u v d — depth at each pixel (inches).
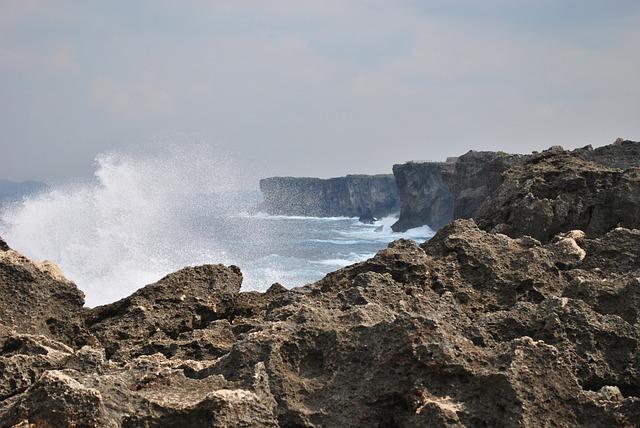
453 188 5172.2
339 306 882.1
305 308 784.9
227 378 703.7
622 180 1680.6
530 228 1670.8
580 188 1702.8
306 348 735.1
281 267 4030.5
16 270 1052.5
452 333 724.7
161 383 667.4
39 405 595.5
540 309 847.1
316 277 3708.2
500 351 697.0
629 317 906.7
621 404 670.5
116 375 670.5
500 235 1107.9
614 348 812.6
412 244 1067.3
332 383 701.3
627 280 952.9
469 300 996.6
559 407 662.5
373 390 681.0
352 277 1040.8
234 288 1211.9
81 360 734.5
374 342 711.1
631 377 794.8
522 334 826.8
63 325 1055.0
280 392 691.4
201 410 621.6
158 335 1109.7
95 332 1091.9
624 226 1643.7
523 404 645.3
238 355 718.5
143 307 1136.2
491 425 647.8
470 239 1078.4
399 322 696.4
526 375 663.1
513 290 1012.5
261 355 718.5
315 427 674.2
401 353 680.4
